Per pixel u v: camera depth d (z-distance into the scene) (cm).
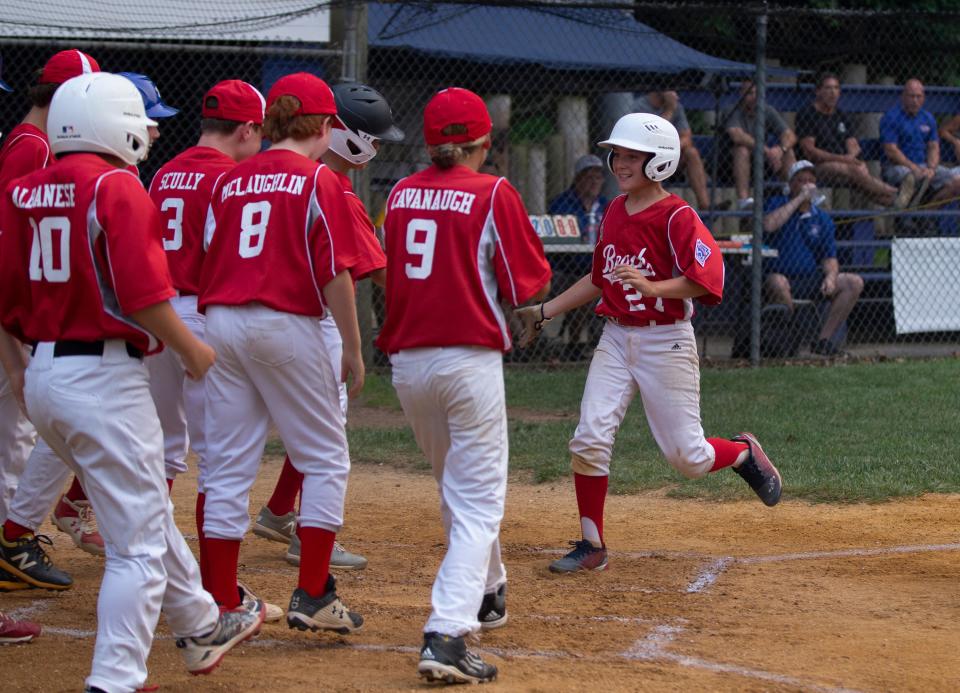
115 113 1063
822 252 3744
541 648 1272
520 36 3881
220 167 1529
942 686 1145
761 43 3566
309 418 1277
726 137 4159
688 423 1620
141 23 3259
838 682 1155
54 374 1036
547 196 4247
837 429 2583
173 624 1134
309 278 1249
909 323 3844
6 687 1152
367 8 3528
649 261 1571
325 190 1241
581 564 1609
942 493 2055
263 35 3316
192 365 1071
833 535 1806
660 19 5119
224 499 1268
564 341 3728
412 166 3816
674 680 1159
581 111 4256
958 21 3788
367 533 1888
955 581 1540
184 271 1524
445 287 1195
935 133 4250
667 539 1809
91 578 1605
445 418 1231
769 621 1377
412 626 1373
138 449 1049
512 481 2259
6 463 1566
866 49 4281
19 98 3650
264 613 1266
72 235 1020
